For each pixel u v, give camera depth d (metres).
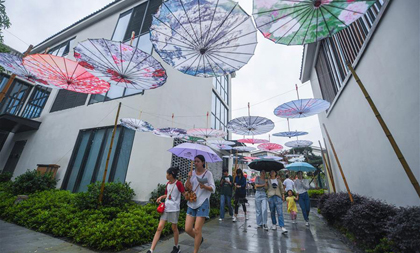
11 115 9.93
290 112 5.71
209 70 3.64
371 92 4.84
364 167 5.57
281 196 5.30
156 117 7.10
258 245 3.93
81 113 9.18
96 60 3.41
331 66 8.43
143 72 3.66
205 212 3.01
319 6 2.56
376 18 4.32
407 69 3.47
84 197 4.93
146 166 6.47
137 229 3.88
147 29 9.05
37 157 9.83
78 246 3.53
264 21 2.75
